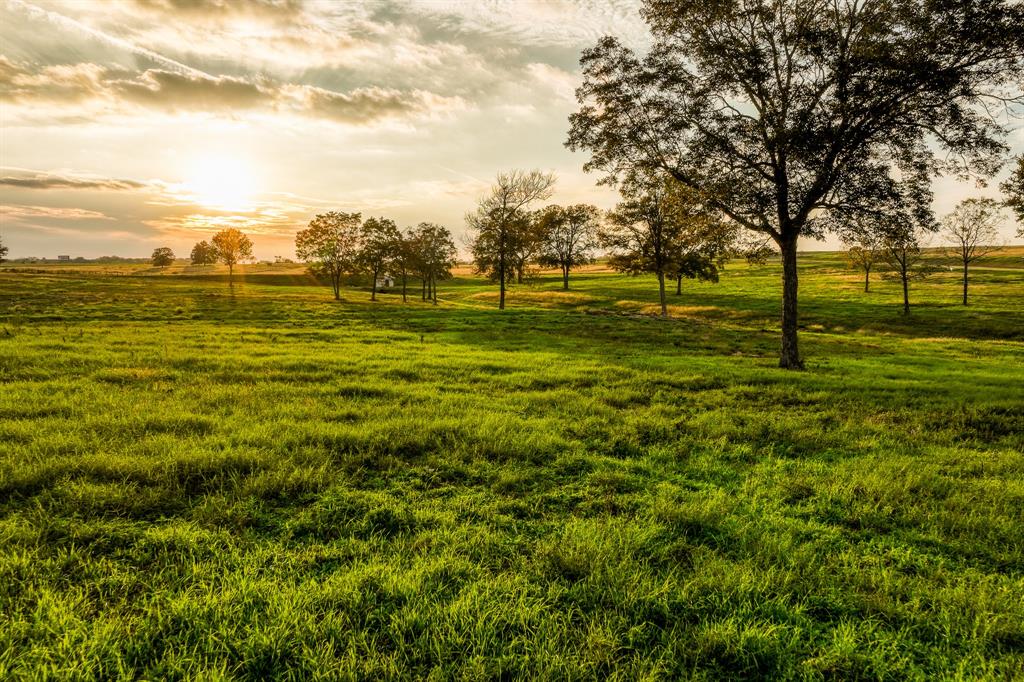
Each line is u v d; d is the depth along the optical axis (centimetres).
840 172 1692
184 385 1178
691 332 3762
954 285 8044
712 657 338
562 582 414
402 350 2164
